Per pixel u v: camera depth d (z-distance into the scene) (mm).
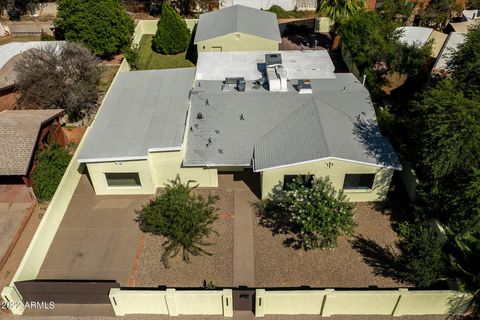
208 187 28469
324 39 45938
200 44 40406
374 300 20406
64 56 33844
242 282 22688
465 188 22203
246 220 26078
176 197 24375
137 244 24891
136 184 28062
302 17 51562
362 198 27109
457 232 22641
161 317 21359
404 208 26656
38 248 23547
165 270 23375
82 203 27641
